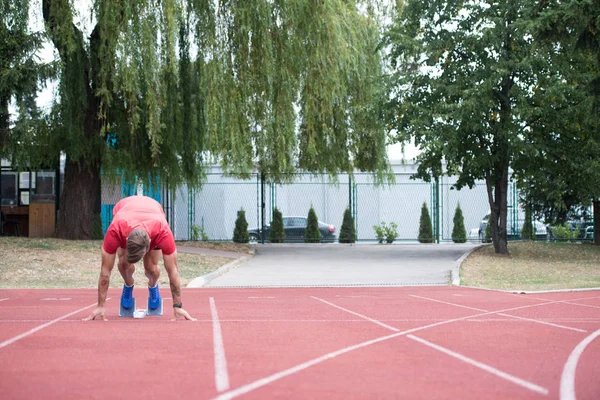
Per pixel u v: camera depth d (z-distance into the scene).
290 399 4.39
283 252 26.52
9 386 4.82
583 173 23.81
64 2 20.66
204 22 21.06
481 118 23.53
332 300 12.56
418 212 38.06
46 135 22.80
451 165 25.16
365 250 27.62
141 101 22.23
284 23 21.64
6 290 14.70
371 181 36.91
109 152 23.22
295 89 23.03
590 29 15.91
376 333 7.82
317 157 28.14
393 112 24.66
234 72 21.52
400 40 24.03
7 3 20.03
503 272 19.80
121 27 20.05
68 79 21.81
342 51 22.91
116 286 15.92
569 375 5.34
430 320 9.20
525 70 22.66
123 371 5.39
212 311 10.41
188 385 4.84
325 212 37.62
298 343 6.98
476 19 24.08
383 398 4.45
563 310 10.70
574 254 25.92
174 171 24.94
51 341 7.00
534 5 20.30
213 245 26.52
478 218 38.44
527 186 28.28
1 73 19.86
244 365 5.68
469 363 5.85
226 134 21.72
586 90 18.61
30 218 28.08
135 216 8.21
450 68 24.03
